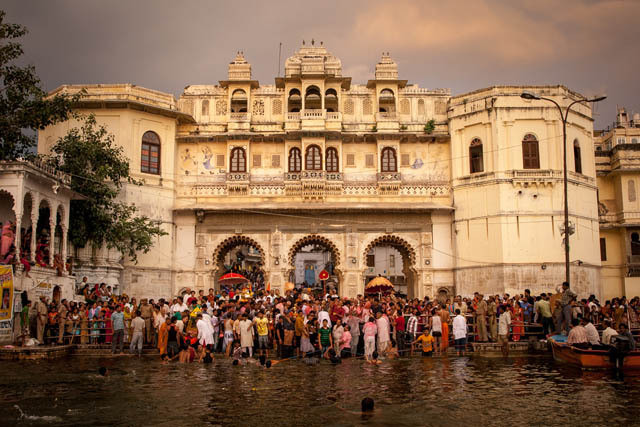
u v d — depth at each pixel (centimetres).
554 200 3262
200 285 3425
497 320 2322
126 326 2302
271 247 3450
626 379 1583
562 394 1385
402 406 1265
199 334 1945
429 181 3522
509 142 3306
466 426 1116
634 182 4066
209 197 3494
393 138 3525
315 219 3478
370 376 1638
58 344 2203
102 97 3275
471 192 3372
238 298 2795
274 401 1312
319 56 3616
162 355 1969
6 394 1391
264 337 2061
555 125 3319
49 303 2303
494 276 3222
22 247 2444
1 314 2086
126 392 1412
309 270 6225
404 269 3791
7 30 2598
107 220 2950
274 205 3397
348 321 2100
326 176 3462
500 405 1275
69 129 3262
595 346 1819
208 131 3550
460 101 3484
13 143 2603
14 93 2622
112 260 3073
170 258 3388
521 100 3328
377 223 3488
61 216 2650
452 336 2294
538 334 2289
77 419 1162
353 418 1167
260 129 3559
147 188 3309
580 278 3259
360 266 3447
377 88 3569
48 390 1439
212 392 1412
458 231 3403
